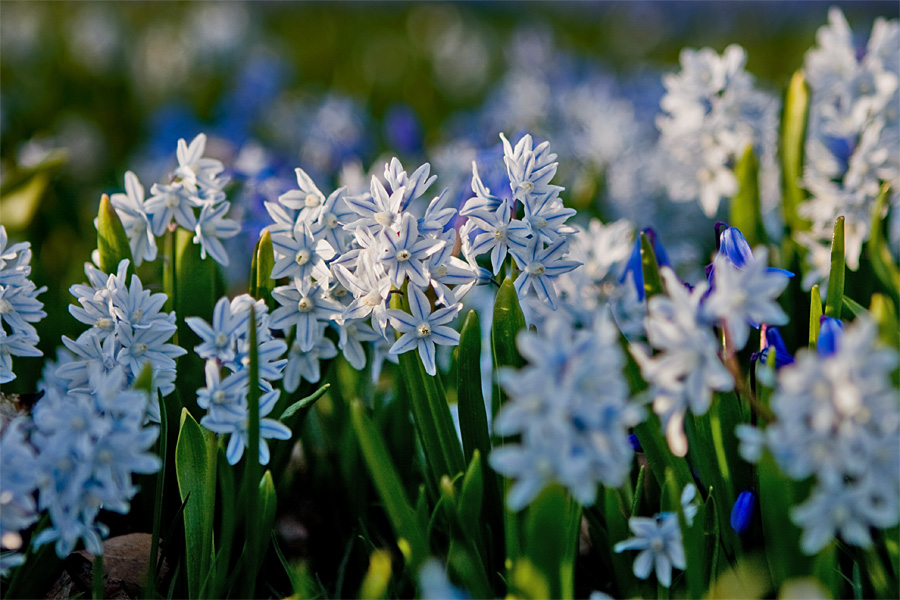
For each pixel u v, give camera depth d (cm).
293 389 74
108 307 71
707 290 70
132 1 238
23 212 91
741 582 69
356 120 131
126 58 192
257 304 71
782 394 65
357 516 76
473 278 71
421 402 72
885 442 65
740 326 65
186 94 187
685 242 94
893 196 79
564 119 130
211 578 70
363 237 71
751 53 226
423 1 311
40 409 69
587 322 78
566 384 64
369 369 80
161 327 71
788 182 82
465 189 81
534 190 71
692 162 84
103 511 74
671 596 70
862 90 80
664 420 66
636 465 75
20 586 70
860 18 251
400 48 247
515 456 65
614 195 102
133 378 71
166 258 76
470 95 215
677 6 269
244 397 70
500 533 73
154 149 132
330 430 78
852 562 71
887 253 78
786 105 82
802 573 68
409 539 68
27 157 117
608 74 173
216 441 72
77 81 175
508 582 69
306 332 72
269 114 159
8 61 170
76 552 72
